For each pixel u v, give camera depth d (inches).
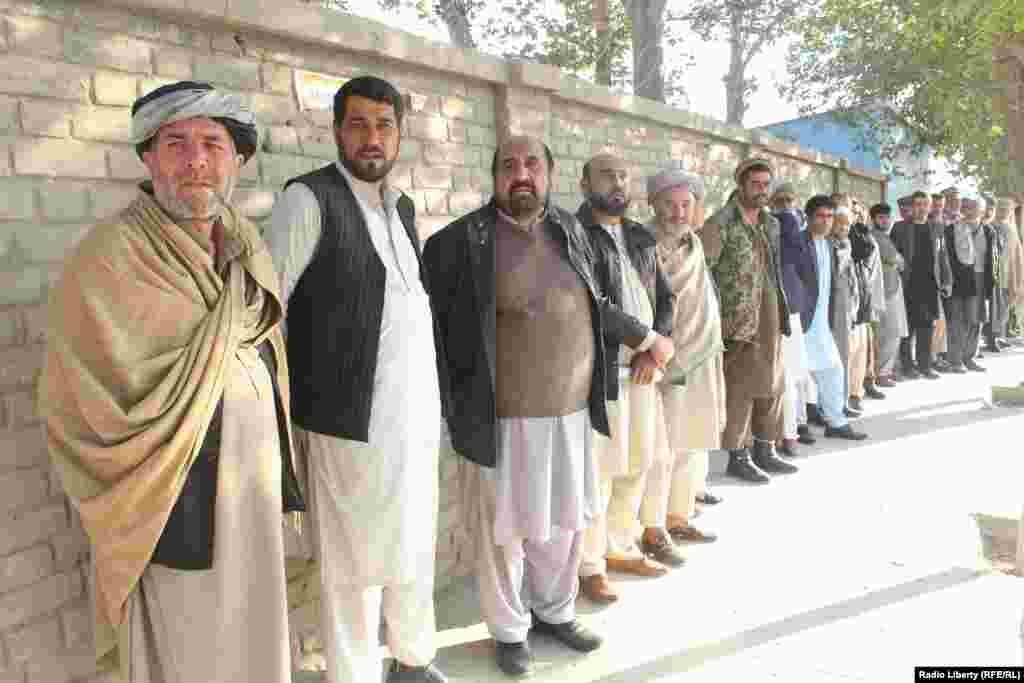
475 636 125.6
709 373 157.2
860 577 140.4
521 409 110.7
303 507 88.4
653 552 150.9
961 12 325.4
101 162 89.7
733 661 113.6
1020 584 135.7
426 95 136.8
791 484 197.3
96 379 71.1
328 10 113.8
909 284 342.6
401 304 94.1
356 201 94.3
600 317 116.6
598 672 113.0
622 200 130.5
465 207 146.3
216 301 77.2
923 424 258.7
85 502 72.5
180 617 76.7
